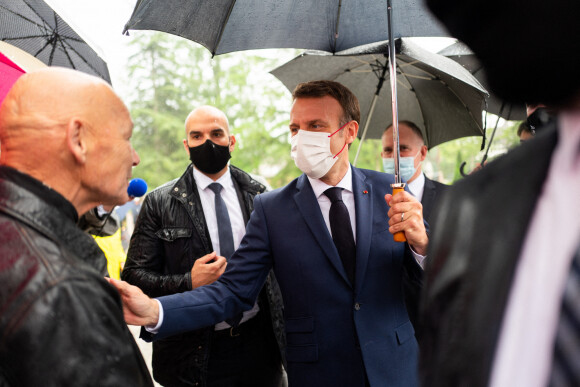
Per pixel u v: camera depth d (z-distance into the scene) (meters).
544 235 0.61
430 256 0.86
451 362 0.69
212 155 2.56
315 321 1.90
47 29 2.18
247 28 2.06
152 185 16.08
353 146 11.79
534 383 0.56
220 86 14.62
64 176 1.09
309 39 2.08
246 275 2.00
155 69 17.33
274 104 14.29
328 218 2.00
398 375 1.87
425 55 2.40
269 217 2.04
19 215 0.96
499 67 0.63
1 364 0.87
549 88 0.60
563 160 0.62
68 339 0.89
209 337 2.38
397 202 1.81
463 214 0.76
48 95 1.07
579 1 0.54
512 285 0.62
